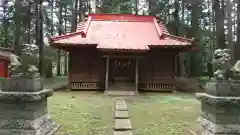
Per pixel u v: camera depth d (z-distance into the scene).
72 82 19.17
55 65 48.31
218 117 6.22
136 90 17.50
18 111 6.34
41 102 6.87
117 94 16.78
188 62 28.53
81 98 14.83
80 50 19.39
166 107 11.78
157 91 19.09
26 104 6.32
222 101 6.01
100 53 19.30
